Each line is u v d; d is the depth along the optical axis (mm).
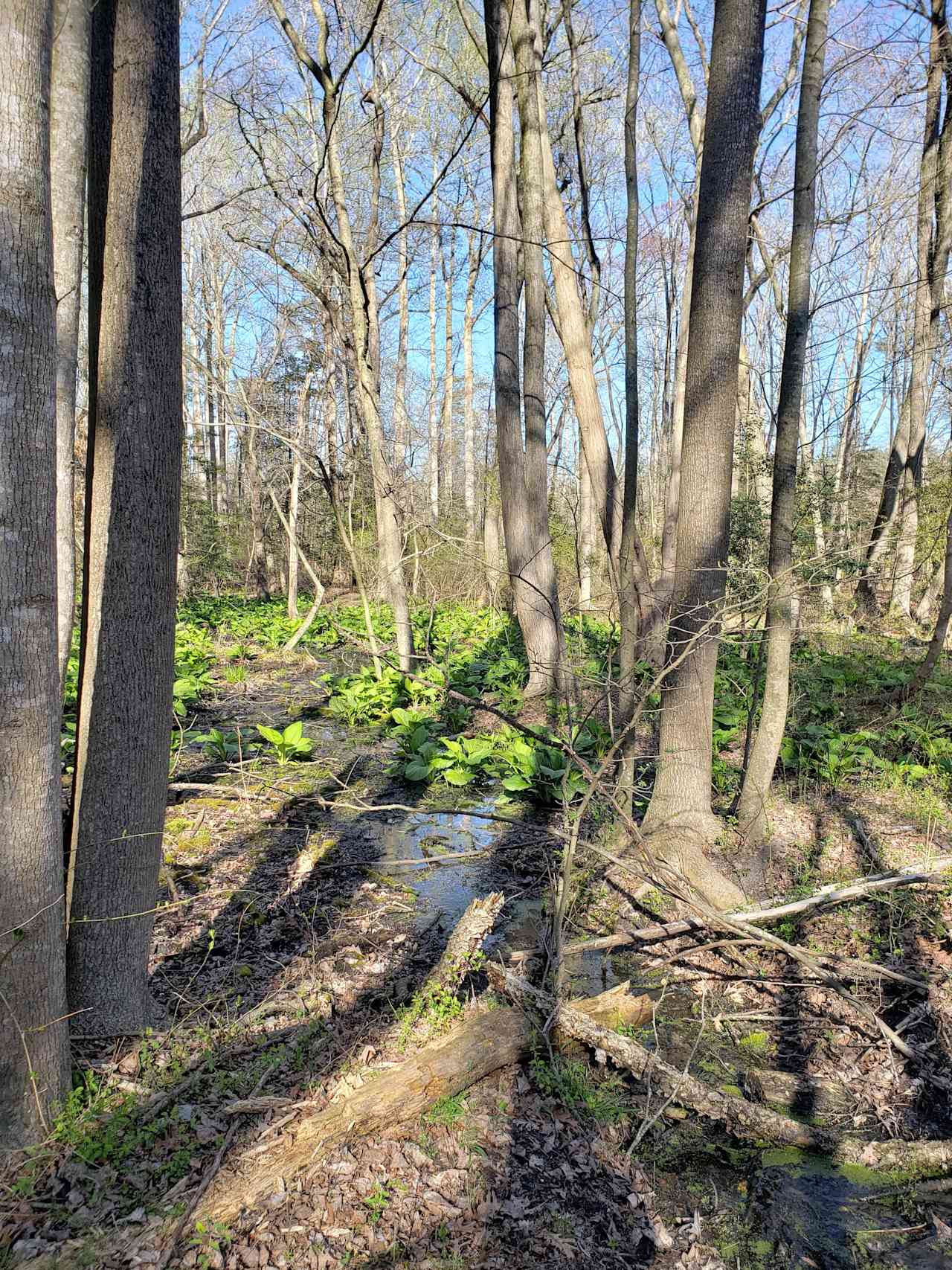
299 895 5430
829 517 16484
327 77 9625
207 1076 3275
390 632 14805
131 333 3086
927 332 15906
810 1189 3119
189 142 10031
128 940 3381
